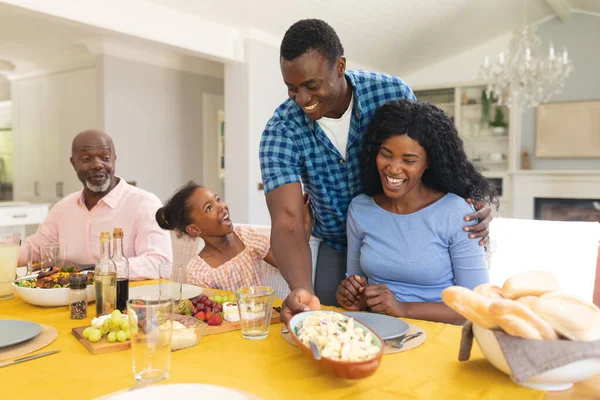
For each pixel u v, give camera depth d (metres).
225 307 1.26
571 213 6.64
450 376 0.92
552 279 0.96
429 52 6.75
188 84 5.60
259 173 4.95
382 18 5.26
